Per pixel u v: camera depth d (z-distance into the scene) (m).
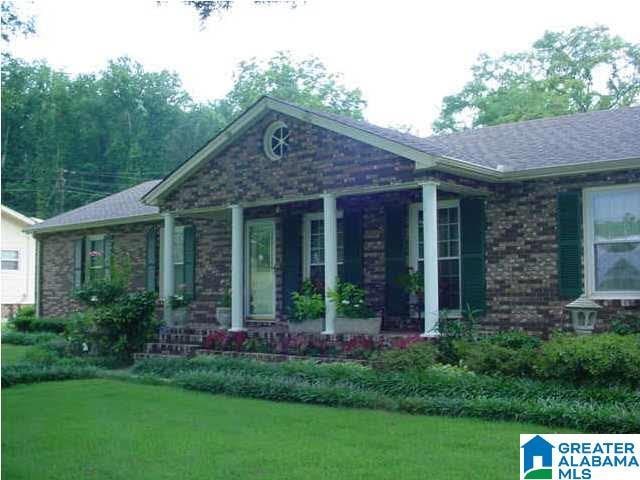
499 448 6.95
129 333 16.00
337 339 12.97
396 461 6.52
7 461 6.79
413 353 10.88
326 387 10.13
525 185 13.35
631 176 12.24
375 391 9.90
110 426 8.41
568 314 12.77
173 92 55.69
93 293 16.41
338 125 13.24
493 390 9.20
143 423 8.59
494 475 6.02
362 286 15.39
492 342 11.92
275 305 17.27
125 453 7.04
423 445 7.11
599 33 37.03
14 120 50.84
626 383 8.80
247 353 13.87
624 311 12.25
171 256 16.84
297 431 7.93
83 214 23.52
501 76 39.16
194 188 16.09
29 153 51.41
